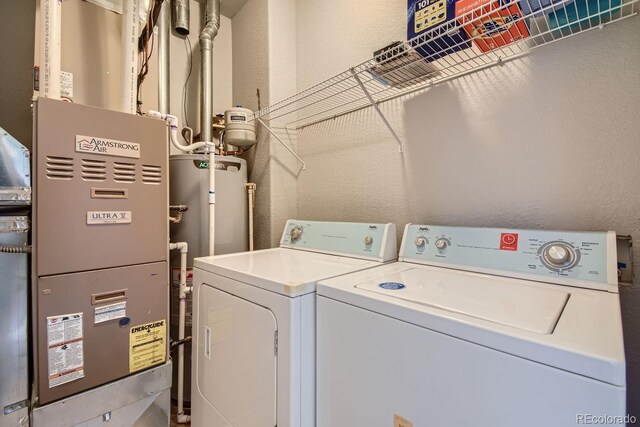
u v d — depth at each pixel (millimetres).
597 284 856
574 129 1073
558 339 556
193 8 2369
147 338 1346
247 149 2236
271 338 976
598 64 1028
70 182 1146
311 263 1290
